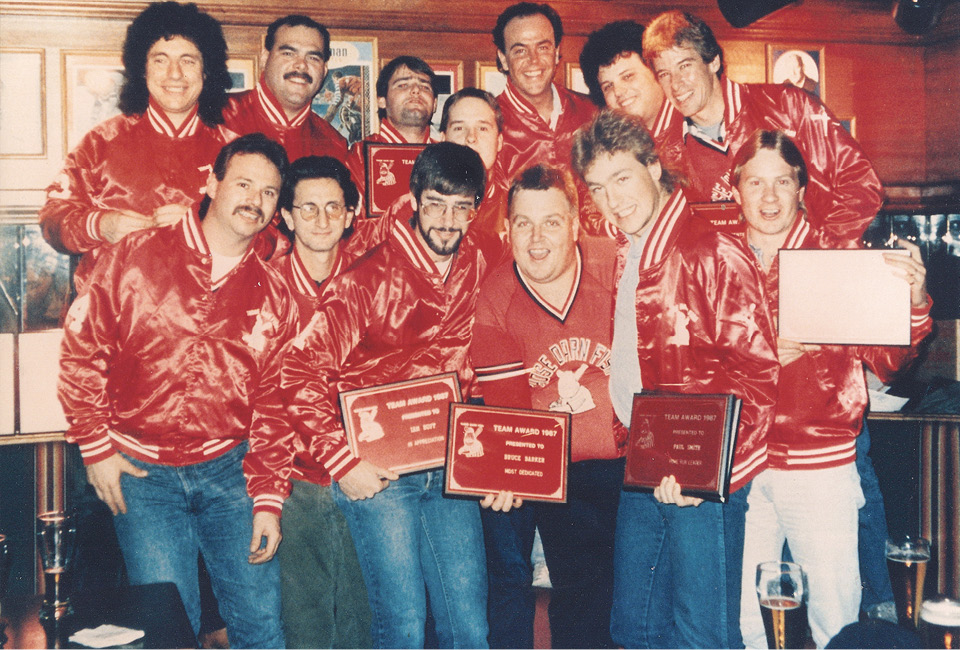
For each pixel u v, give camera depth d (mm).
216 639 2396
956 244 2674
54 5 2357
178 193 2400
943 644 1630
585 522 2525
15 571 2336
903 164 2695
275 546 2373
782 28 2654
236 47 2439
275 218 2441
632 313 2555
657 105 2584
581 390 2543
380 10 2502
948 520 2627
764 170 2596
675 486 2375
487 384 2525
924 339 2609
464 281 2520
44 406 2357
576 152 2557
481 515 2463
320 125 2471
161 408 2377
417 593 2354
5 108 2348
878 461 2631
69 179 2373
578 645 2502
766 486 2562
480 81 2543
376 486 2377
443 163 2500
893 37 2721
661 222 2562
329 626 2396
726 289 2561
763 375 2553
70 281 2371
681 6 2600
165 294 2385
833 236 2641
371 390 2430
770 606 1895
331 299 2451
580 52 2576
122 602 1636
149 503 2369
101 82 2385
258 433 2410
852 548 2549
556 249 2547
